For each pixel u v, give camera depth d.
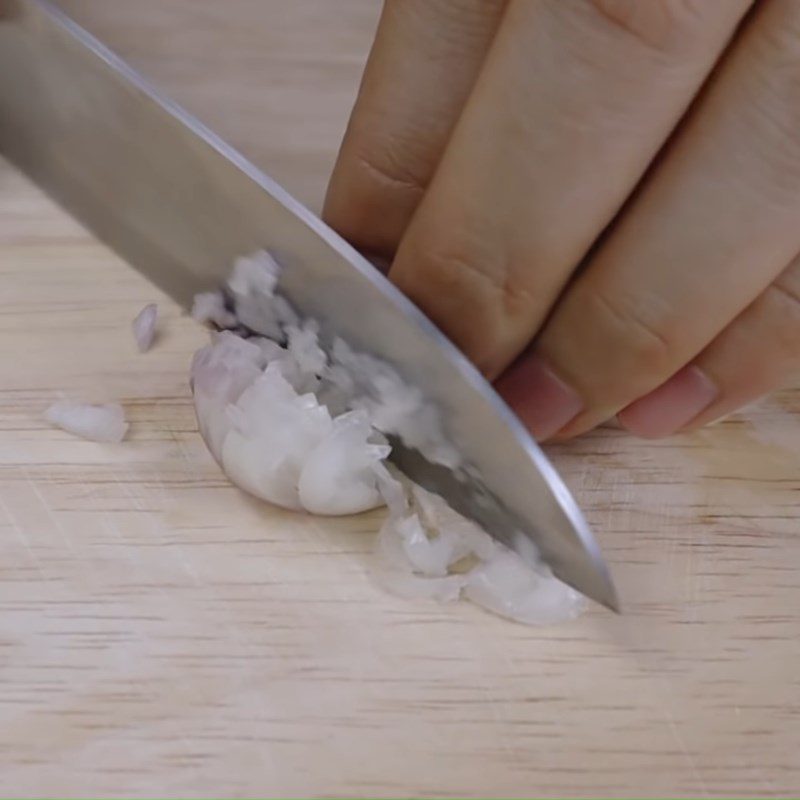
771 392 0.30
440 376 0.28
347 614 0.28
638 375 0.28
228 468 0.29
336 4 0.36
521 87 0.26
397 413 0.29
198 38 0.35
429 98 0.28
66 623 0.28
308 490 0.29
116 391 0.30
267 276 0.29
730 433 0.30
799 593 0.29
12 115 0.31
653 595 0.29
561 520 0.27
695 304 0.27
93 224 0.31
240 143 0.34
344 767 0.27
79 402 0.30
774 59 0.26
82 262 0.31
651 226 0.27
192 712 0.28
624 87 0.26
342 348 0.29
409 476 0.29
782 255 0.27
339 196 0.29
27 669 0.28
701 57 0.26
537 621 0.28
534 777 0.27
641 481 0.30
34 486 0.29
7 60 0.31
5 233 0.32
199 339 0.31
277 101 0.34
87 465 0.29
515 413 0.28
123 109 0.29
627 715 0.28
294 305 0.29
